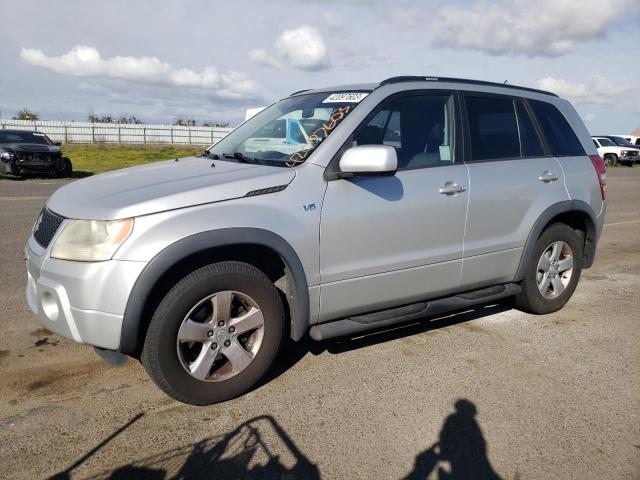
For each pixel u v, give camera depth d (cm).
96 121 4597
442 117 416
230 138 447
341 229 351
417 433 304
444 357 402
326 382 360
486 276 438
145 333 313
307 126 383
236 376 329
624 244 832
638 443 300
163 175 352
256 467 270
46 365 371
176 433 297
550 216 461
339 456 281
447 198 397
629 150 3058
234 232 312
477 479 267
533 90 493
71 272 297
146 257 293
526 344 430
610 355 414
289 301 349
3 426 300
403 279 387
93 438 291
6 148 1692
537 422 318
